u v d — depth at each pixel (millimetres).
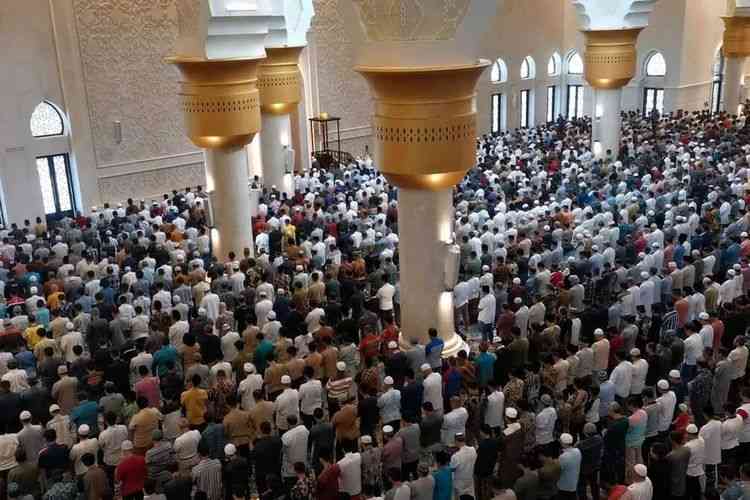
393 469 6371
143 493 6848
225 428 7461
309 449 7609
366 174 20125
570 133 26141
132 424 7496
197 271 12188
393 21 8883
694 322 9336
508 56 29469
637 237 13359
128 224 15336
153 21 19797
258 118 13547
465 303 11586
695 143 21812
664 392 7715
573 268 12094
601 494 7703
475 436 8133
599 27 20312
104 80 19062
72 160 18859
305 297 11359
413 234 10031
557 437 7656
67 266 12773
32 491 6938
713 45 30938
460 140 9367
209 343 9703
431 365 9461
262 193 18234
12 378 8742
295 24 17500
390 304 11414
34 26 17656
